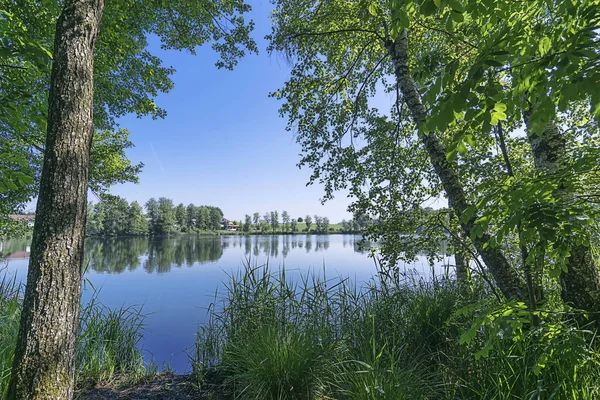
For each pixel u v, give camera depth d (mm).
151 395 3637
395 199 4922
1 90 3887
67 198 2221
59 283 2150
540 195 2084
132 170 13172
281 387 3078
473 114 1698
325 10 5824
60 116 2260
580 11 1728
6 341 3633
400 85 4500
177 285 11688
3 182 3652
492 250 3553
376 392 2656
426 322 3920
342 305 4305
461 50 4469
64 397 2146
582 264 3062
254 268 4785
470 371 2986
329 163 5902
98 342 4527
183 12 8875
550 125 3281
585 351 2090
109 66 7387
